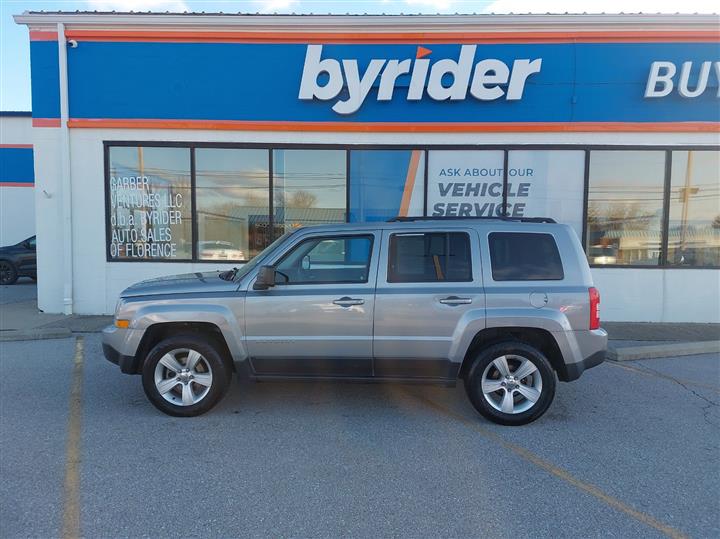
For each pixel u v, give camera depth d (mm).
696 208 9711
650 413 5086
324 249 4898
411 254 4836
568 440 4395
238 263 10102
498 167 9703
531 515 3213
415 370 4762
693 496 3459
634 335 8461
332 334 4742
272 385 5848
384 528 3062
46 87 9680
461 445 4270
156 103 9711
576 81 9445
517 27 9352
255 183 10008
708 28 9203
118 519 3137
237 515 3188
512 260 4785
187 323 4945
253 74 9641
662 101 9438
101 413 4949
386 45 9484
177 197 10055
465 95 9438
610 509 3289
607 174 9695
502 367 4688
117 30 9539
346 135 9727
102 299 10039
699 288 9648
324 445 4242
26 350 7398
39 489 3486
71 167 9805
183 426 4633
